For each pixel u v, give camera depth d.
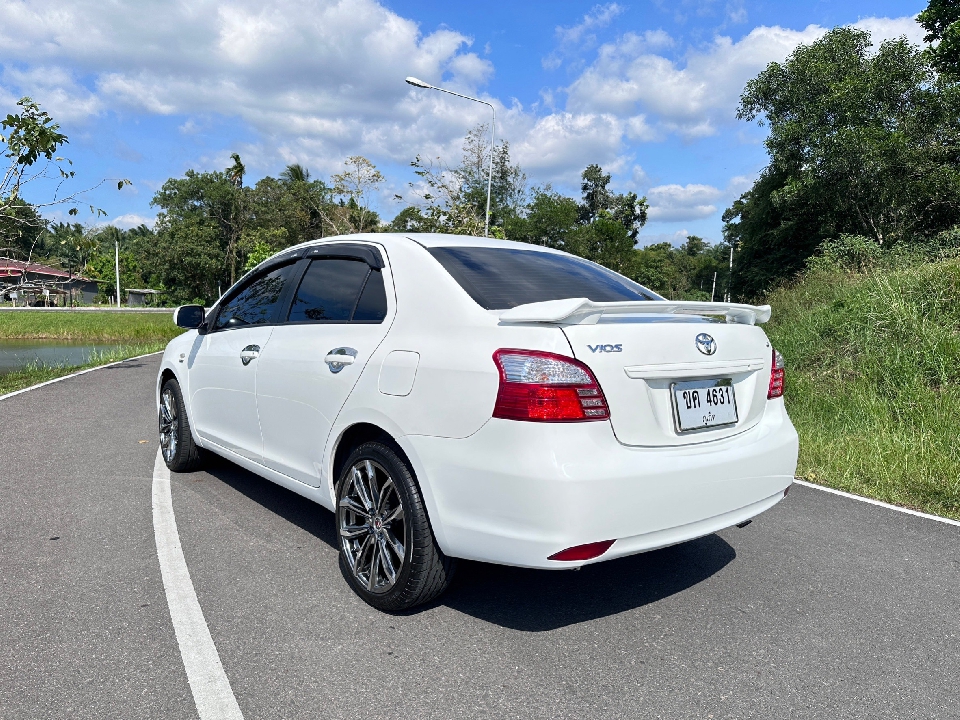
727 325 2.99
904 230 22.61
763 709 2.26
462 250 3.32
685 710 2.24
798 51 26.80
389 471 2.79
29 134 10.26
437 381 2.61
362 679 2.38
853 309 9.17
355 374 2.99
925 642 2.74
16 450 5.64
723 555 3.70
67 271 12.41
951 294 8.91
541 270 3.38
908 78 22.55
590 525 2.34
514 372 2.41
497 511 2.42
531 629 2.79
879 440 6.00
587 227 56.94
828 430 6.74
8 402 8.12
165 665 2.44
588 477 2.33
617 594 3.16
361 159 29.62
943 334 7.86
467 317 2.72
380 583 2.92
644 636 2.75
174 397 4.95
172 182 67.94
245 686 2.32
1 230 10.97
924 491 4.91
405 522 2.74
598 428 2.41
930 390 7.09
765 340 3.17
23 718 2.11
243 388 3.94
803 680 2.44
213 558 3.43
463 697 2.29
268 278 4.13
